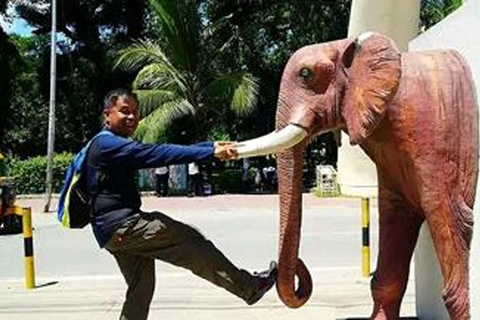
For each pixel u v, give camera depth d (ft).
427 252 16.88
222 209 59.67
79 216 14.43
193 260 13.75
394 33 33.22
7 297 25.40
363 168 31.78
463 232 13.35
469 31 13.61
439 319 16.15
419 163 13.37
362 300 22.72
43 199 77.51
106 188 13.75
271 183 83.35
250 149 13.58
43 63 106.11
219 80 76.13
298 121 13.70
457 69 13.67
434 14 88.22
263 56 92.48
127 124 14.16
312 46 14.21
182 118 79.61
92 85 104.27
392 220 15.44
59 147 110.22
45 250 39.40
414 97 13.42
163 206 63.26
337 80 13.71
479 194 13.28
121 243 13.73
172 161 13.41
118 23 103.76
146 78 76.23
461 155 13.28
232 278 13.84
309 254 34.42
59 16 101.35
